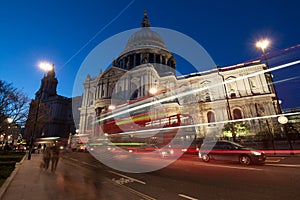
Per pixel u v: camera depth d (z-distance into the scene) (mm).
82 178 8984
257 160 11469
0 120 27891
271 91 49312
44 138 63375
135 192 6395
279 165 11492
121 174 9922
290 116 37500
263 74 51062
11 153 29484
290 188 6387
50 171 11359
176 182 7789
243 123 39938
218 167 11305
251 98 48375
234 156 12461
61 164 15266
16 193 6285
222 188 6645
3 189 6504
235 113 49375
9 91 28266
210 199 5543
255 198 5488
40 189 6836
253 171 9656
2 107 27469
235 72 54062
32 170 11883
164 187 7027
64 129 78000
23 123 32344
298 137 29250
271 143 27844
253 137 34156
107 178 8922
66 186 7340
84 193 6285
